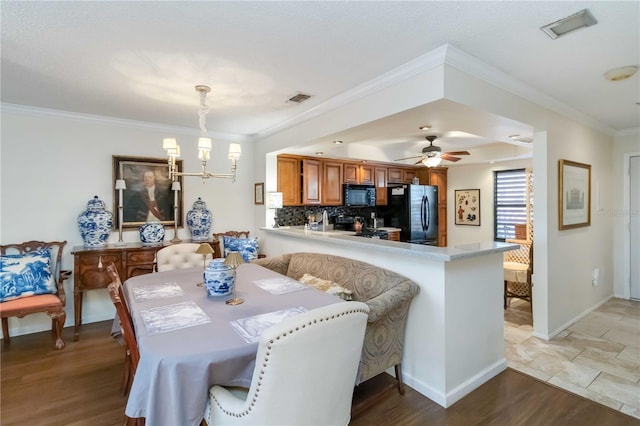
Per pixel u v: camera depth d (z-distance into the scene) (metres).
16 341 3.21
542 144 3.18
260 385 1.22
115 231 3.88
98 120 3.74
